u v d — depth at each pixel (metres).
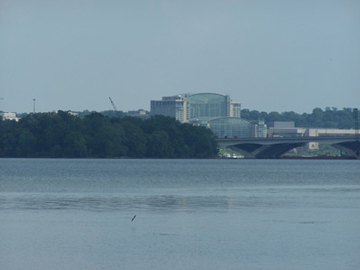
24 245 168.38
